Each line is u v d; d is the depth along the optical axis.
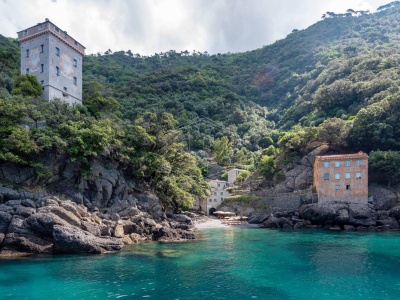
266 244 39.69
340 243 40.56
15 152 39.12
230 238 45.41
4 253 30.11
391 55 128.75
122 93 157.88
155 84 179.25
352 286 21.78
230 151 136.50
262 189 89.25
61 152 43.47
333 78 139.75
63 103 48.31
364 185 62.59
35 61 56.22
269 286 21.72
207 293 20.12
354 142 78.81
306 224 62.50
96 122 49.22
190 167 68.69
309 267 27.22
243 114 166.62
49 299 18.75
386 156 65.88
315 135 85.75
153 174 56.94
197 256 31.53
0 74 59.19
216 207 89.31
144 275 24.11
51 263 27.38
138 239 39.78
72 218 33.72
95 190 44.44
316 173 69.06
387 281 22.97
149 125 57.19
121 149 49.06
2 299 18.72
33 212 33.31
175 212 65.81
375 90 98.88
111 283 21.97
